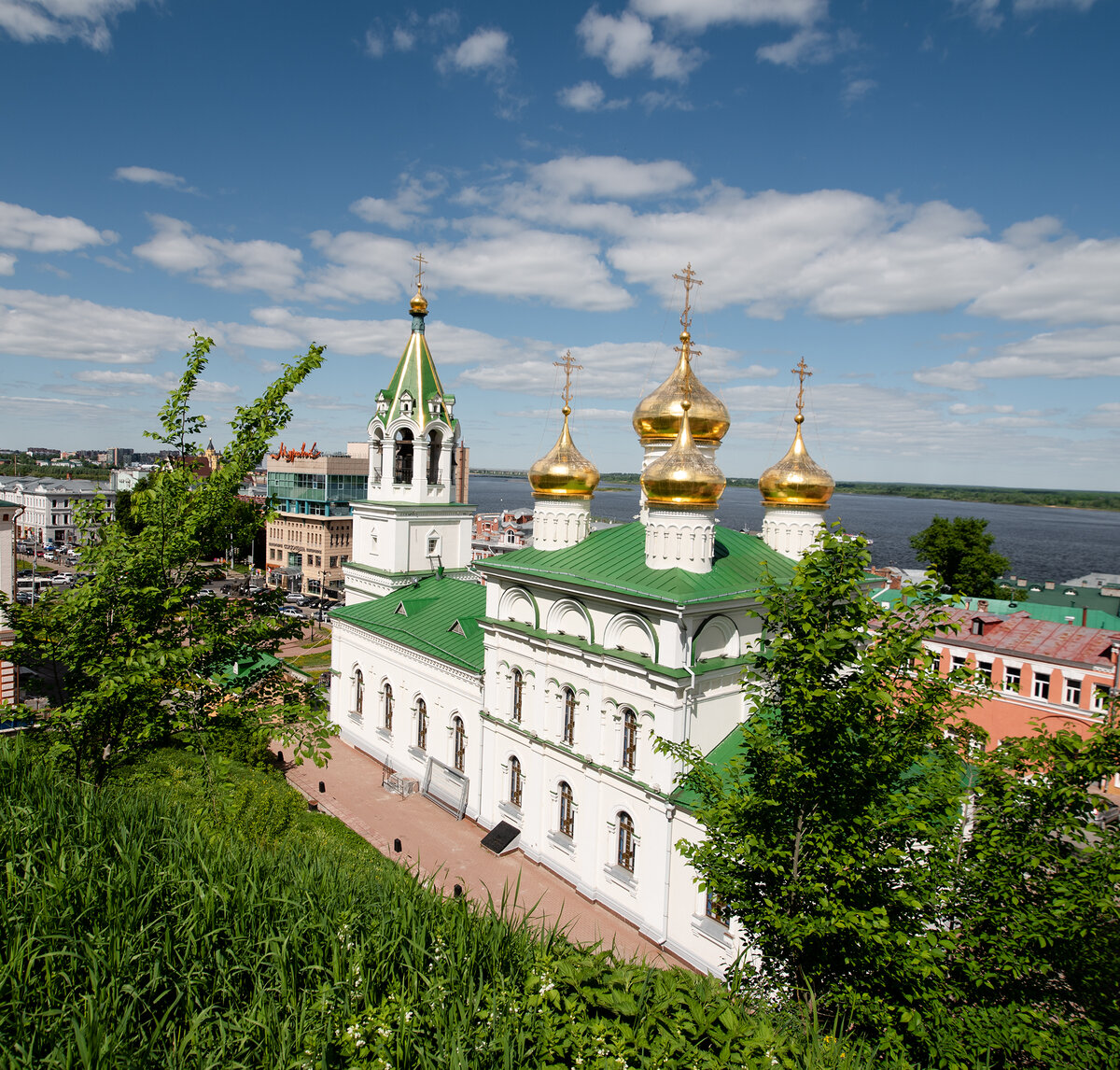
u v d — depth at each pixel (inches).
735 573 1315.2
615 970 452.4
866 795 602.9
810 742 581.9
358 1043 364.8
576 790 1362.0
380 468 2234.3
